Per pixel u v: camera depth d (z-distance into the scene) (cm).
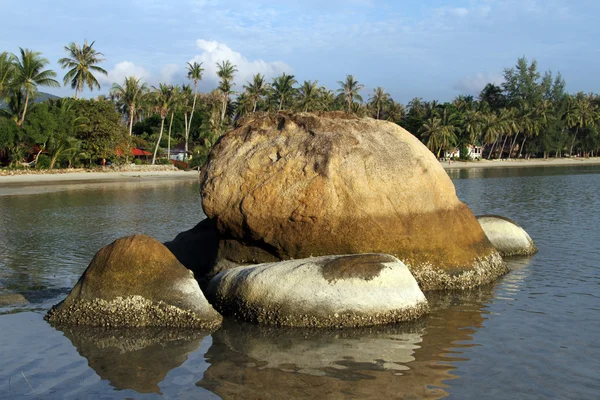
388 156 1027
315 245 980
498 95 9944
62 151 5044
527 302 926
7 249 1438
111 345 723
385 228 987
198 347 718
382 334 764
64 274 1142
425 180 1036
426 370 641
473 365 655
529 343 730
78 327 793
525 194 3069
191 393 580
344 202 979
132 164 5841
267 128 1087
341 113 1145
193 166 6331
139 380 614
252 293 830
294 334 765
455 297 956
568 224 1820
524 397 572
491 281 1062
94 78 5725
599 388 593
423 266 1002
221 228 1035
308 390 586
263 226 991
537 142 9556
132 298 806
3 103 5150
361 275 814
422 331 776
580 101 9725
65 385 600
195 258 1146
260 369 645
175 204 2705
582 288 1013
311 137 1032
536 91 9575
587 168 7269
